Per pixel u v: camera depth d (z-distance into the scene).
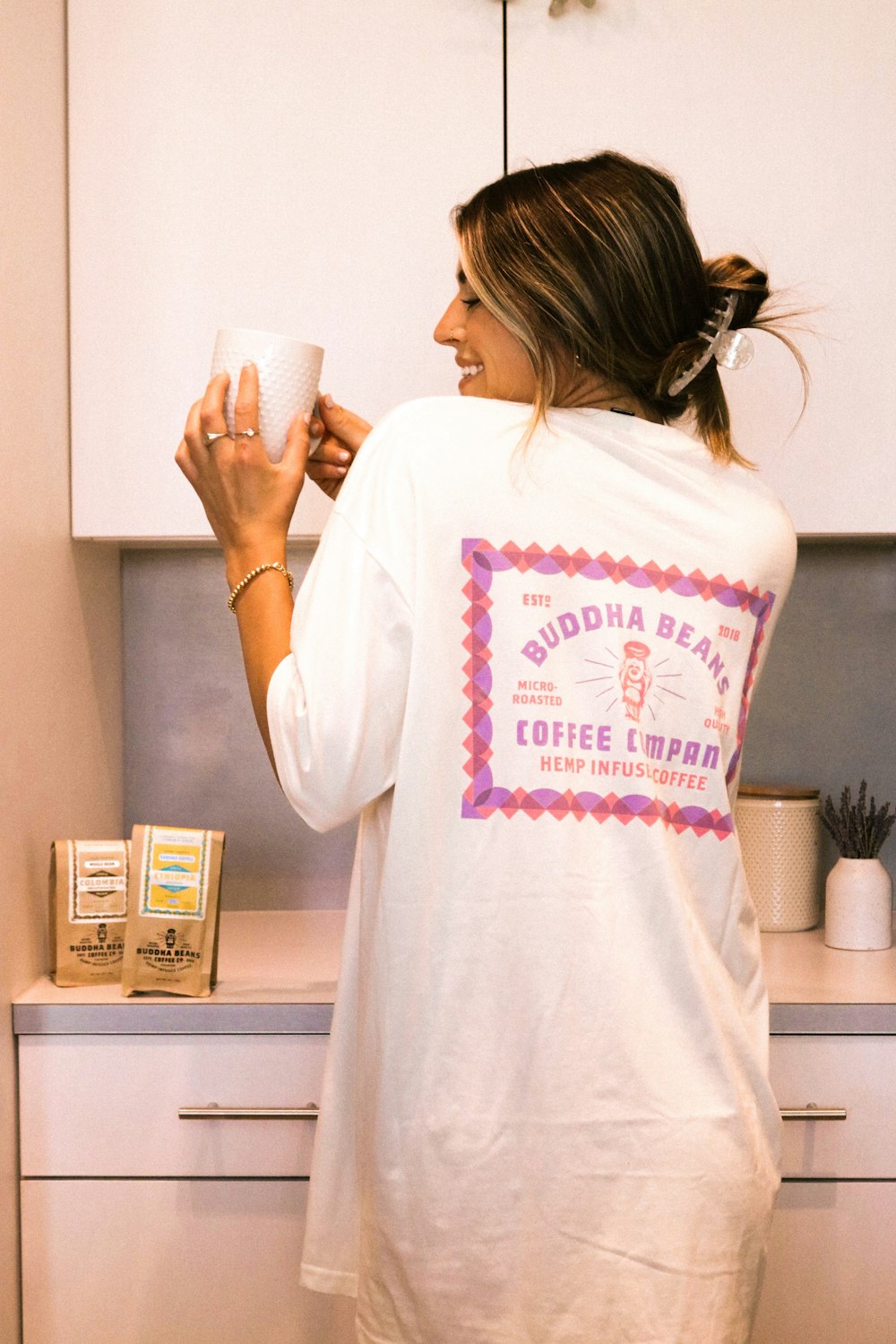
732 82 1.49
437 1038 0.87
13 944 1.32
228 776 1.83
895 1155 1.32
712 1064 0.89
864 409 1.50
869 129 1.49
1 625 1.28
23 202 1.34
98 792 1.68
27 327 1.36
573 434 0.93
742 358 0.97
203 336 1.49
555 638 0.89
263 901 1.83
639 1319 0.85
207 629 1.83
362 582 0.87
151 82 1.48
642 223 0.96
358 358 1.49
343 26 1.48
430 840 0.88
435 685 0.87
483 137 1.48
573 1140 0.86
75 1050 1.31
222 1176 1.32
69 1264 1.31
